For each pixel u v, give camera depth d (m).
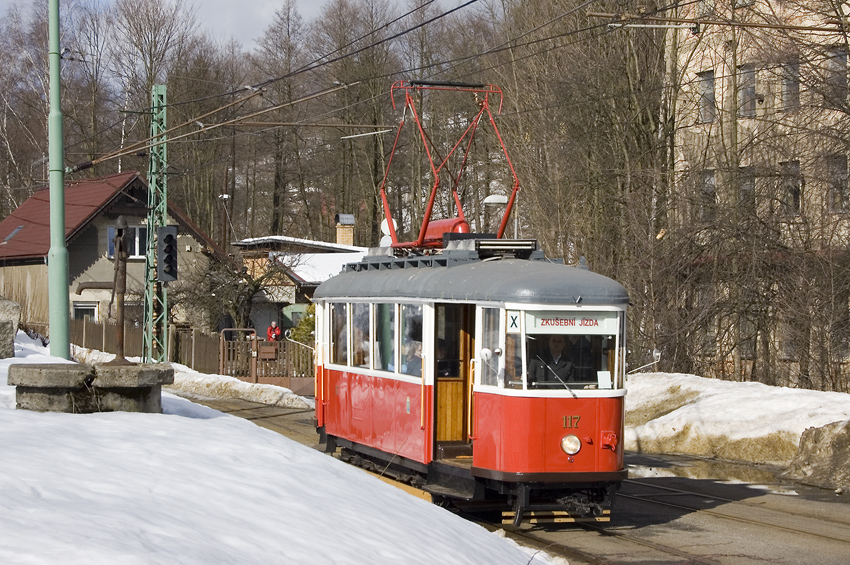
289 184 62.91
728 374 25.14
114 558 4.32
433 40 51.16
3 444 6.55
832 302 22.02
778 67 23.34
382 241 16.27
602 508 10.82
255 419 22.81
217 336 33.34
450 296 11.46
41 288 43.75
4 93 58.00
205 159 57.00
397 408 12.50
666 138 29.27
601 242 30.00
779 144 24.62
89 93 57.59
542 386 10.69
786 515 12.18
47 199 49.22
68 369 8.82
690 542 10.61
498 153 38.75
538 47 32.62
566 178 31.05
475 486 10.99
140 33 53.34
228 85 56.91
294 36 55.94
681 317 25.25
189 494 6.01
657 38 29.67
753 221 24.33
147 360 31.78
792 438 16.44
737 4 26.72
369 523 6.41
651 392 20.78
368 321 13.55
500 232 14.48
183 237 43.47
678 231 25.53
